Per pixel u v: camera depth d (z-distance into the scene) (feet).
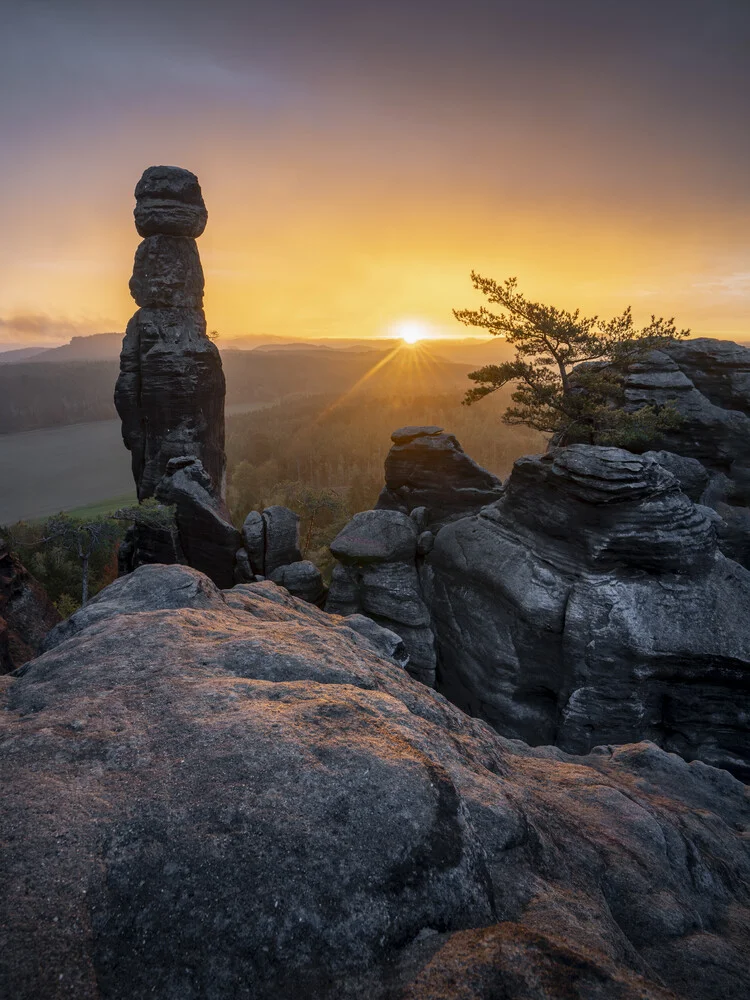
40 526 271.28
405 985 10.01
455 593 81.15
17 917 10.15
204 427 167.84
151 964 9.93
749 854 23.34
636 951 14.32
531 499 74.43
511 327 94.73
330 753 14.49
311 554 182.70
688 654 57.36
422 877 11.87
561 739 62.95
